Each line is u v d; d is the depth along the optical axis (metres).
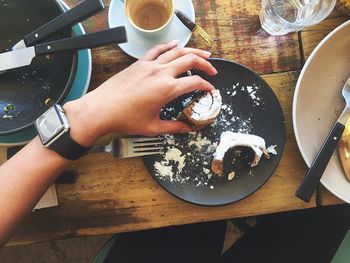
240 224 0.57
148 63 0.39
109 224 0.43
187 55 0.39
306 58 0.44
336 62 0.43
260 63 0.44
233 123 0.43
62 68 0.43
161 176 0.42
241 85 0.43
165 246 0.51
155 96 0.38
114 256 0.50
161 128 0.39
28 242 0.43
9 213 0.37
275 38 0.44
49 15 0.42
